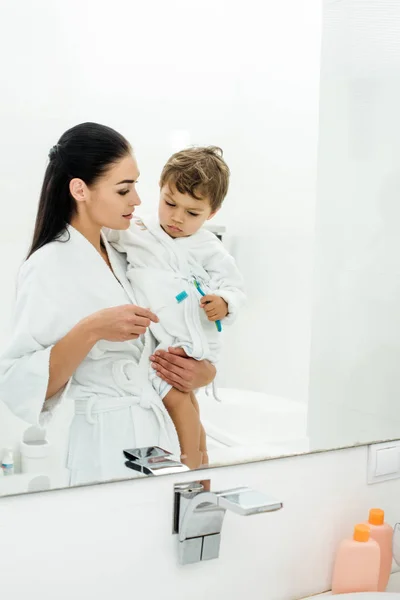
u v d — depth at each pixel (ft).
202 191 3.33
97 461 3.11
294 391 3.75
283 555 3.78
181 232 3.31
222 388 3.48
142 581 3.28
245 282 3.53
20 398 2.93
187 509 3.24
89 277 3.08
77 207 3.03
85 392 3.09
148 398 3.25
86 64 2.97
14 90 2.83
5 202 2.86
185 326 3.35
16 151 2.86
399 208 4.17
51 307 3.00
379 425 4.18
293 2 3.53
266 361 3.63
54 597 3.05
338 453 3.99
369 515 3.91
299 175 3.67
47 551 3.02
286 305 3.69
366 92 3.92
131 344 3.20
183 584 3.41
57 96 2.92
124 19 3.03
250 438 3.59
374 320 4.11
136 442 3.22
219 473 3.51
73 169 2.99
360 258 4.01
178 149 3.24
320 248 3.81
